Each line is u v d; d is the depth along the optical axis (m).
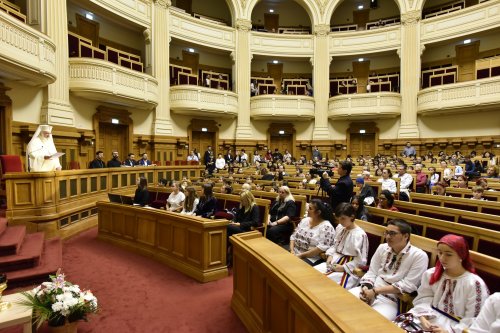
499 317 1.68
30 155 5.71
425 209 4.39
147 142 13.02
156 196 7.79
